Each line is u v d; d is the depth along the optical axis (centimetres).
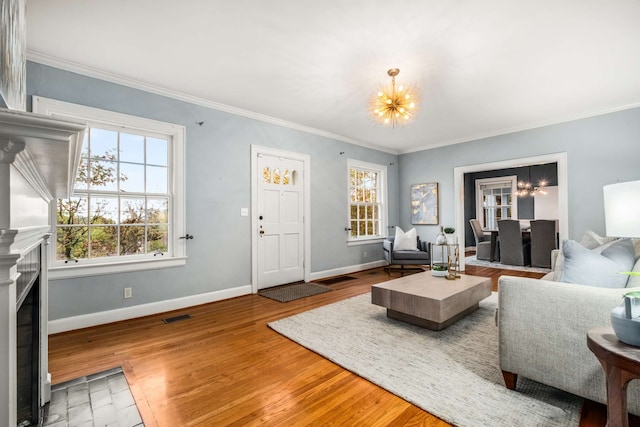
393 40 241
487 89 333
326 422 148
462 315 293
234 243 384
